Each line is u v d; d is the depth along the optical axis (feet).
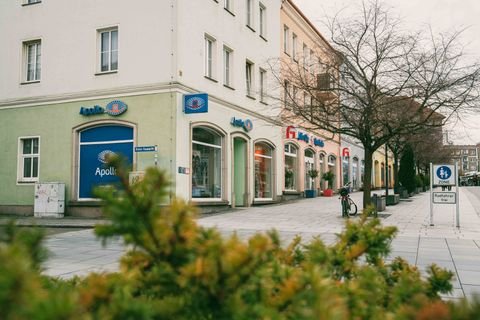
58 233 42.27
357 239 6.85
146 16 59.41
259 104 80.79
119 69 60.54
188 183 58.59
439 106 52.08
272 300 4.06
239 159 76.02
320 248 6.25
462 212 65.21
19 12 67.82
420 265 25.22
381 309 5.00
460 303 3.26
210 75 67.21
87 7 63.10
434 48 52.01
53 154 63.93
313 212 64.08
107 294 3.92
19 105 66.74
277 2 90.33
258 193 81.05
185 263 4.14
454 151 156.15
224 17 69.82
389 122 55.62
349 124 57.06
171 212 4.08
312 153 113.60
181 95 58.03
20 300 2.85
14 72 67.67
